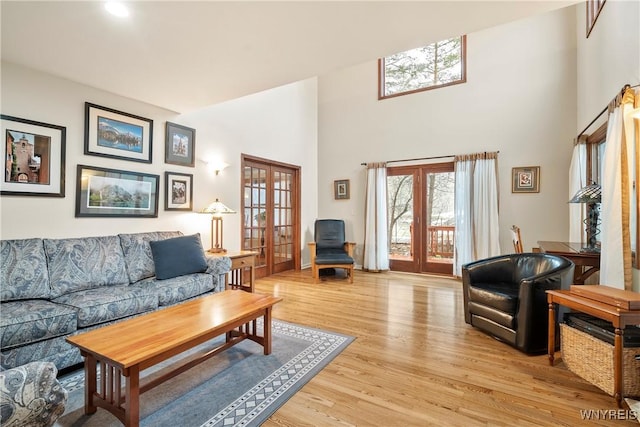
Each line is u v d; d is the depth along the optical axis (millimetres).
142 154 3414
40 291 2326
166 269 2967
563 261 2643
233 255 3684
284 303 3752
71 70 2637
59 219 2764
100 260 2734
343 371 2135
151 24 1978
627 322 1695
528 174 4656
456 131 5184
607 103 3127
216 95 3215
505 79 4832
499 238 4805
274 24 1991
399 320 3154
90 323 2174
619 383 1714
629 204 2441
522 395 1853
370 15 1898
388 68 5930
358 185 6094
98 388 1896
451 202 5262
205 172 4141
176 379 2021
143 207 3410
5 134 2457
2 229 2451
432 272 5438
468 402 1783
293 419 1634
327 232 5594
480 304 2789
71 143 2846
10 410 925
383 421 1618
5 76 2463
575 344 2016
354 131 6129
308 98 6242
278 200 5590
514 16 1917
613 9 2924
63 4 1756
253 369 2150
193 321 1940
